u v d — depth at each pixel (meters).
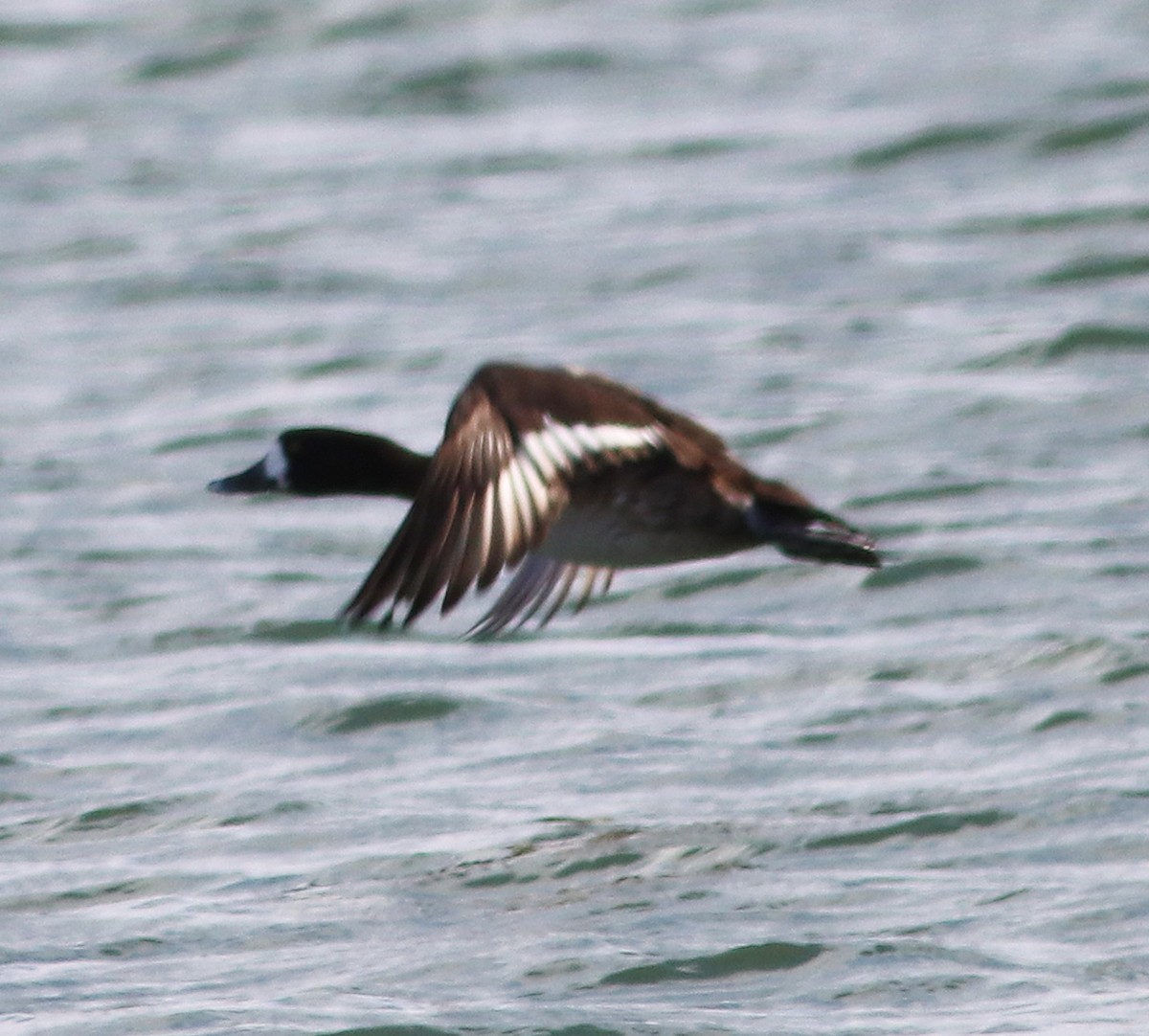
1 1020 8.90
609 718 12.52
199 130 29.03
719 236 23.67
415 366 20.36
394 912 9.91
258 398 19.75
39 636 14.41
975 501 16.31
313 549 16.09
